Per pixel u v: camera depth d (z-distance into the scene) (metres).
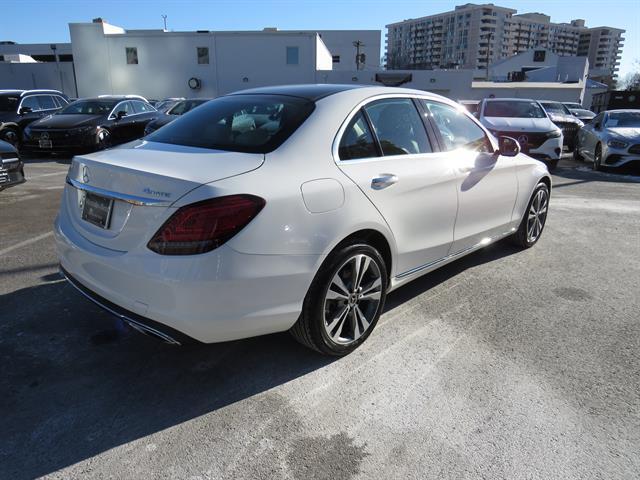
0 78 37.69
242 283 2.34
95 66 36.19
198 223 2.23
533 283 4.27
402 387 2.72
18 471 2.10
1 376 2.75
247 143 2.77
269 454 2.22
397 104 3.39
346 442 2.30
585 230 6.07
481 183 4.00
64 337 3.19
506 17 125.12
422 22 137.88
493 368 2.92
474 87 40.12
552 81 50.22
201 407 2.54
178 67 35.78
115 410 2.50
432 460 2.19
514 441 2.31
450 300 3.88
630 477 2.11
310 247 2.54
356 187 2.80
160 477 2.08
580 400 2.63
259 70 35.72
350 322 2.99
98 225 2.63
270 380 2.77
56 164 11.32
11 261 4.52
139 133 13.75
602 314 3.68
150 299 2.36
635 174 11.00
